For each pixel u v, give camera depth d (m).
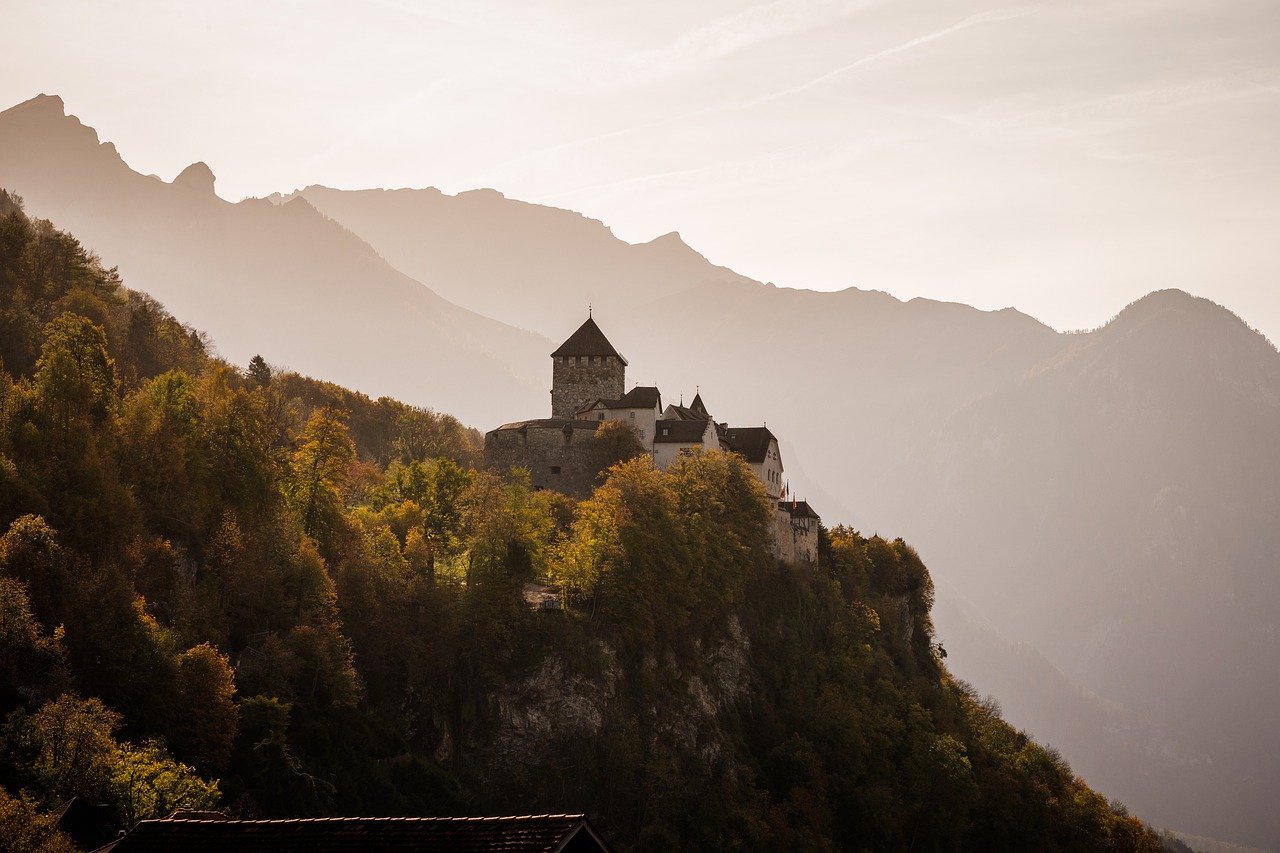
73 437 132.50
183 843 54.97
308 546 137.50
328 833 54.22
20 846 75.44
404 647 141.12
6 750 90.50
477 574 152.25
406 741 134.50
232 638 125.94
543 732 145.25
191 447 144.12
